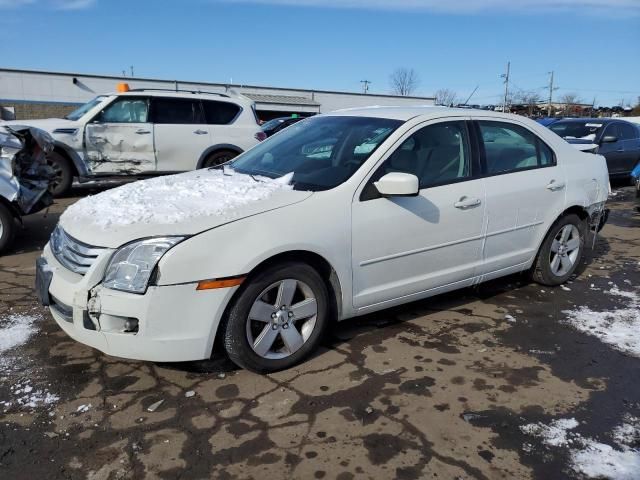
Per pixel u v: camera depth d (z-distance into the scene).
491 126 4.40
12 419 2.84
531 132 4.71
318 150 4.04
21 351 3.59
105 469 2.48
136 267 2.92
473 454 2.62
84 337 3.06
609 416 2.96
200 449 2.63
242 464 2.53
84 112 9.64
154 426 2.80
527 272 5.12
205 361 3.47
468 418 2.92
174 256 2.92
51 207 8.61
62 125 9.16
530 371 3.46
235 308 3.12
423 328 4.08
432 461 2.56
